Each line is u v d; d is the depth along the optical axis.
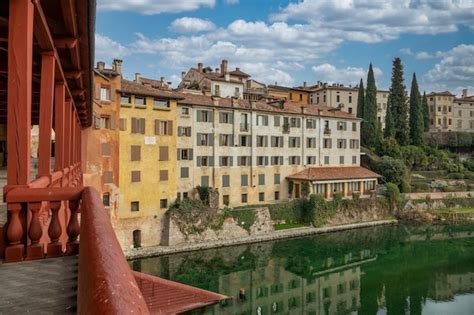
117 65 42.66
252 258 42.47
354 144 67.56
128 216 41.84
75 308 3.97
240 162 53.66
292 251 45.53
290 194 59.03
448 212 64.50
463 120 121.44
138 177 42.66
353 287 37.03
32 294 4.29
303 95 97.38
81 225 3.58
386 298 34.81
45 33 6.17
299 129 60.38
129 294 1.52
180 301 16.62
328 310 32.06
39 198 5.25
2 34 7.26
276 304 32.69
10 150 5.02
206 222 45.41
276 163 57.75
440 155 86.75
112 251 2.11
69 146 11.98
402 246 49.84
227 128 52.28
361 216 58.94
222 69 79.12
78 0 5.58
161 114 44.72
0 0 6.23
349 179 61.38
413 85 89.62
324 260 43.25
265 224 50.34
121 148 41.41
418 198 66.44
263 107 56.81
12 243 5.24
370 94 83.56
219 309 30.67
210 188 47.84
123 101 41.84
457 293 35.94
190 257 41.59
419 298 34.91
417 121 88.88
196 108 49.22
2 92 15.45
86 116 19.19
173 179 45.53
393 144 79.31
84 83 11.91
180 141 47.69
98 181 38.12
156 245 43.28
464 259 45.28
